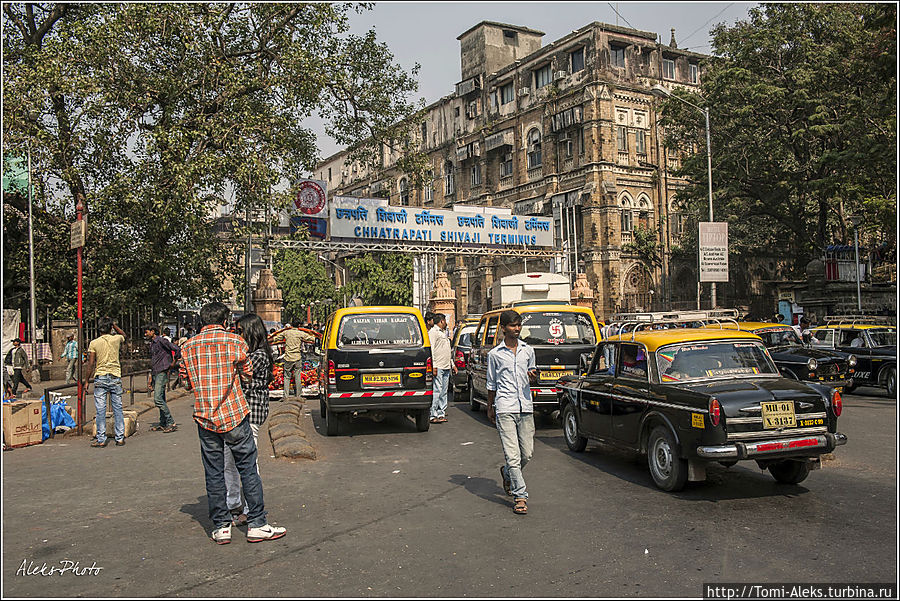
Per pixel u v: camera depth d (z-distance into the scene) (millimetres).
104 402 11000
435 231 33625
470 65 53688
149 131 21672
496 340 13359
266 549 5762
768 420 6969
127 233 22656
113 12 20781
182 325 30625
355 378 11680
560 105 44781
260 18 22609
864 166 26000
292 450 9594
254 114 21859
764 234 40250
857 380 17078
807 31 30266
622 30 42906
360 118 26797
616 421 8688
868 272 31891
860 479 7875
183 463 9523
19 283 24547
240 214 24422
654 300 42812
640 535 5957
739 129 31000
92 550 5793
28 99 19984
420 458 9742
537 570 5148
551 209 45156
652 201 43688
